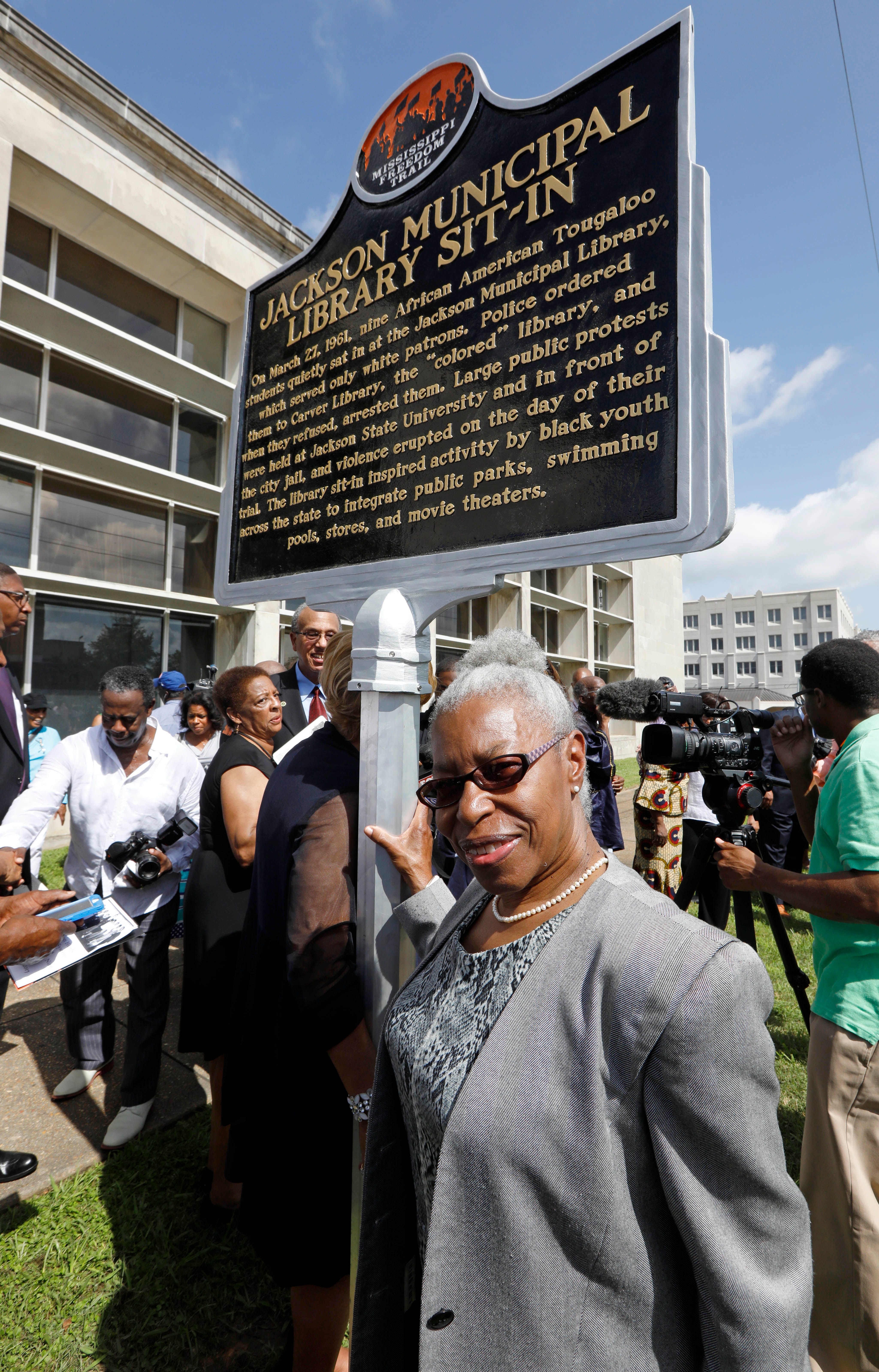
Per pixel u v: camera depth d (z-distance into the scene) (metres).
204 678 7.70
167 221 10.90
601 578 26.86
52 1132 2.79
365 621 1.60
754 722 2.26
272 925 1.65
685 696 2.03
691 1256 0.75
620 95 1.48
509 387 1.63
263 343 2.33
